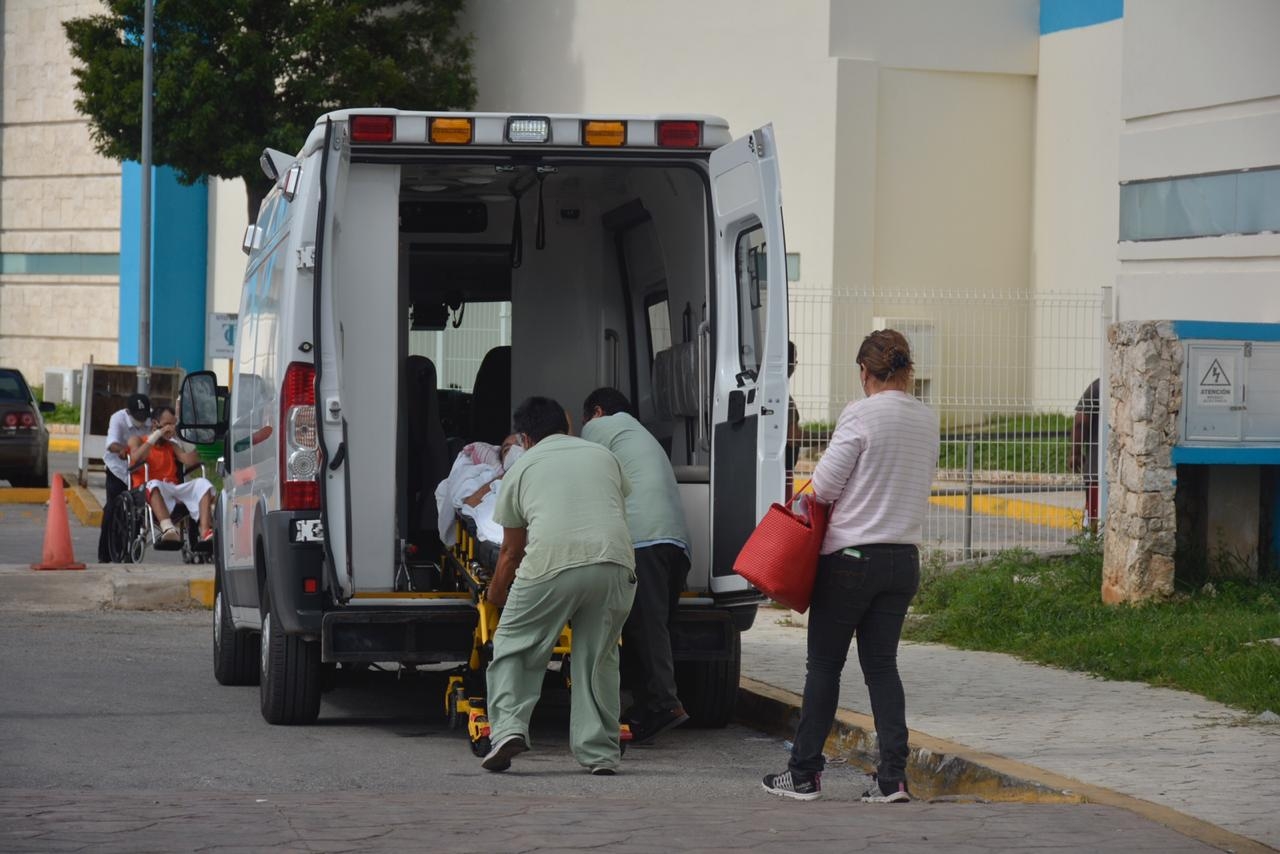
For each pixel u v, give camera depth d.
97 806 12.08
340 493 15.08
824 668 13.27
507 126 15.96
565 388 20.73
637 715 16.31
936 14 56.94
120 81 56.69
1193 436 22.23
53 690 18.81
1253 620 20.38
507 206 20.70
